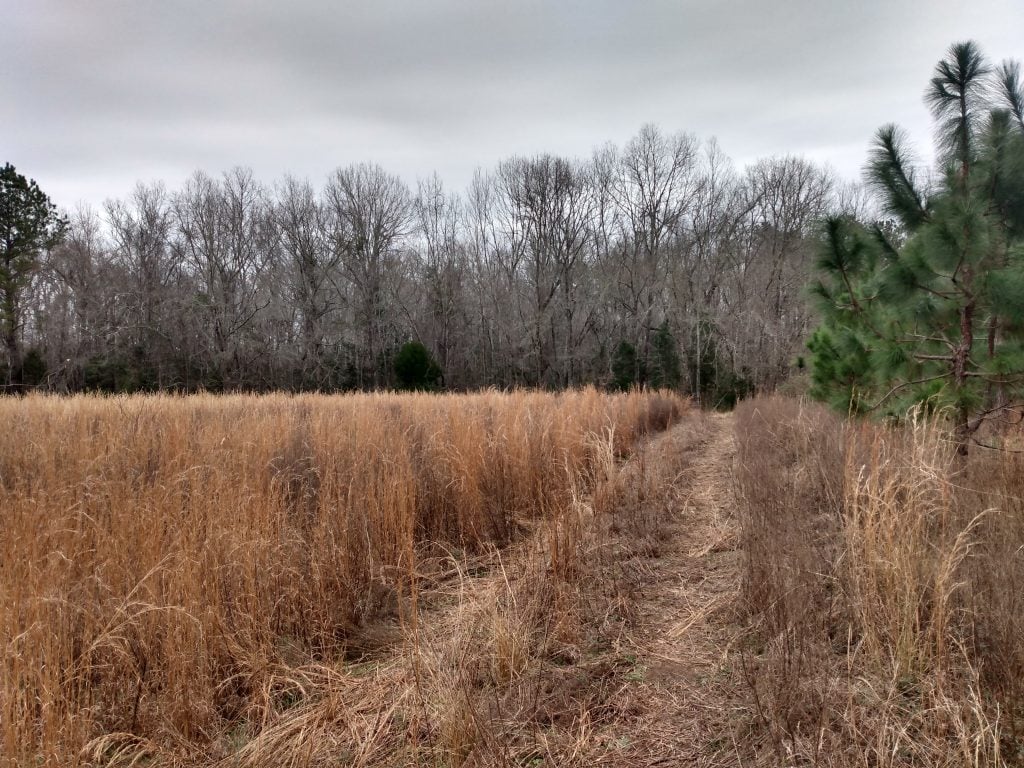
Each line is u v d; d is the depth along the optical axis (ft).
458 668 9.88
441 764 8.14
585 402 35.09
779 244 125.39
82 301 108.27
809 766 7.25
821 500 17.47
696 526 18.71
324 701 9.46
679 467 27.61
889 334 18.79
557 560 13.26
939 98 17.28
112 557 10.55
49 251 108.58
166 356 111.75
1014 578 9.20
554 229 140.87
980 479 13.82
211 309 117.80
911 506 10.80
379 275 136.15
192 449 18.61
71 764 7.48
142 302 112.68
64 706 8.24
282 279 130.00
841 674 9.21
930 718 7.70
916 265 16.55
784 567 11.33
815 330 27.02
